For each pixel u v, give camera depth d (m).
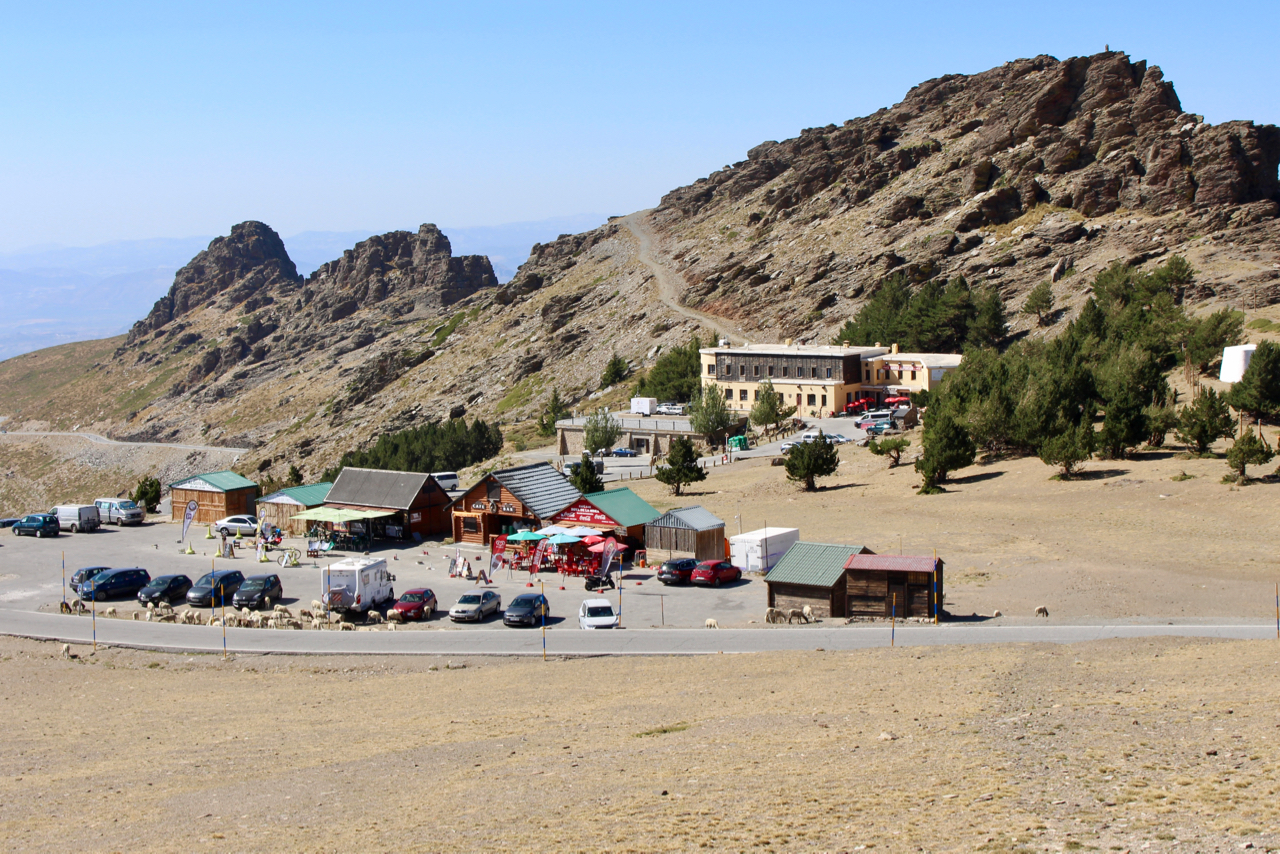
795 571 52.12
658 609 55.97
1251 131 177.25
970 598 53.94
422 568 70.19
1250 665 33.78
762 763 25.53
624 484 109.44
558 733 31.08
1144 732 25.69
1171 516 70.81
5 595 64.12
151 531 88.69
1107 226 181.75
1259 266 151.62
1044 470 90.00
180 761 30.52
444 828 21.98
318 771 28.02
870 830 20.03
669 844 20.09
